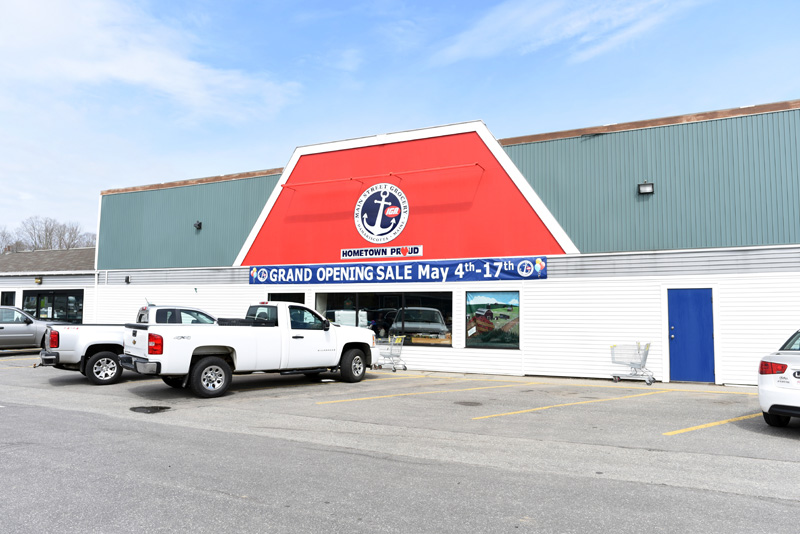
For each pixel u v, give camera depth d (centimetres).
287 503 505
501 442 752
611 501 516
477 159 1673
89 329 1317
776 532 443
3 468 609
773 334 1320
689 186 1431
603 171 1525
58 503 501
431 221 1717
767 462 656
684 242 1422
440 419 913
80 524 453
